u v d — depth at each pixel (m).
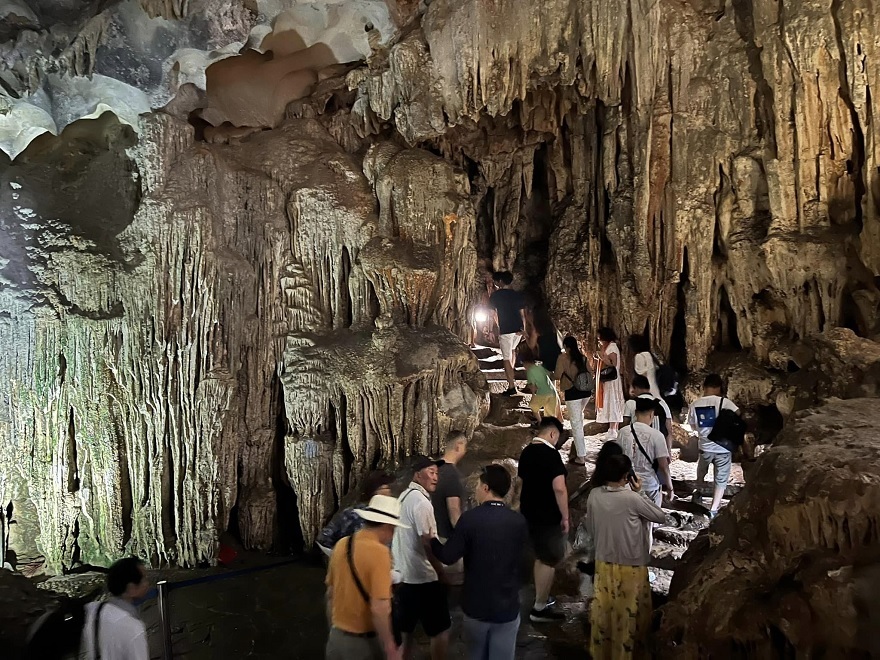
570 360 6.80
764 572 3.61
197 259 7.04
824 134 6.70
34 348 7.11
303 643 5.55
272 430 7.69
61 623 3.38
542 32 7.00
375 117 8.19
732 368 7.52
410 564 3.98
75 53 6.59
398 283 7.21
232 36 6.89
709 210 7.47
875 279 6.50
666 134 7.58
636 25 6.91
